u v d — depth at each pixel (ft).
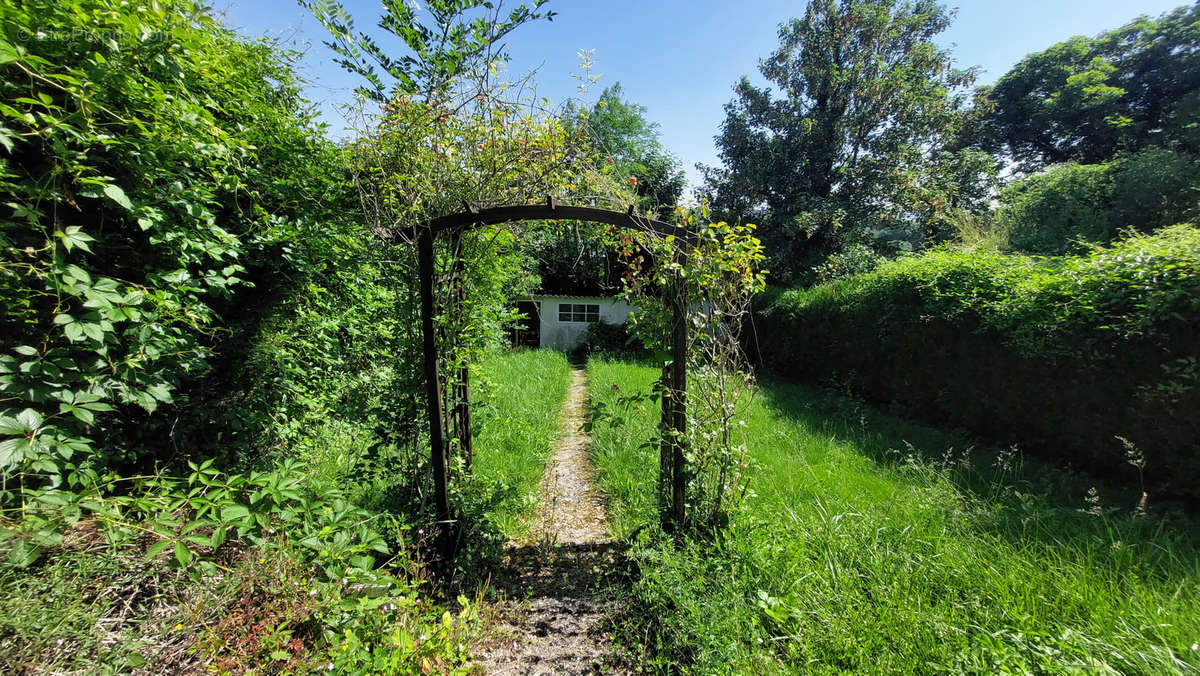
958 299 17.97
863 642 6.50
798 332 31.71
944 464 13.33
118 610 5.50
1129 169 27.55
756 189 50.44
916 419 20.43
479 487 10.71
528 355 40.93
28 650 4.43
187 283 7.61
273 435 10.80
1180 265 11.09
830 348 27.86
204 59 7.84
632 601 8.10
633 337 9.68
